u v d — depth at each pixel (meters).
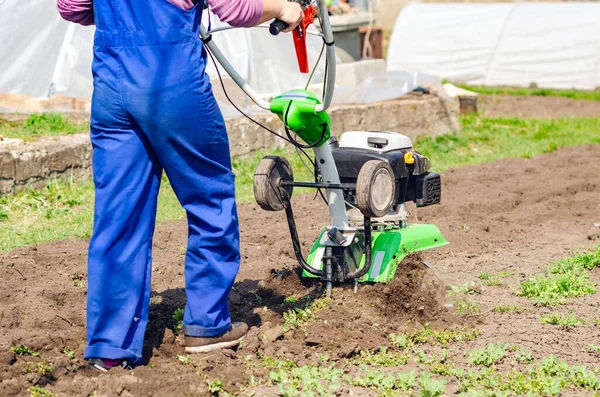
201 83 4.88
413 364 5.30
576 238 8.71
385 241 6.04
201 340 5.18
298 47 5.25
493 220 9.26
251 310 5.95
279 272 6.66
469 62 24.61
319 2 5.05
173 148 4.92
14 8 12.17
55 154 10.01
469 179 11.53
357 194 5.45
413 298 5.93
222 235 5.08
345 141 6.11
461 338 5.75
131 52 4.82
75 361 5.16
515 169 12.35
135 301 4.98
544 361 5.23
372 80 14.41
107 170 4.94
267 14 4.99
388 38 30.81
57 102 12.34
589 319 6.23
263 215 9.38
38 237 8.24
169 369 4.96
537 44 23.83
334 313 5.74
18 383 4.71
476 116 17.08
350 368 5.21
